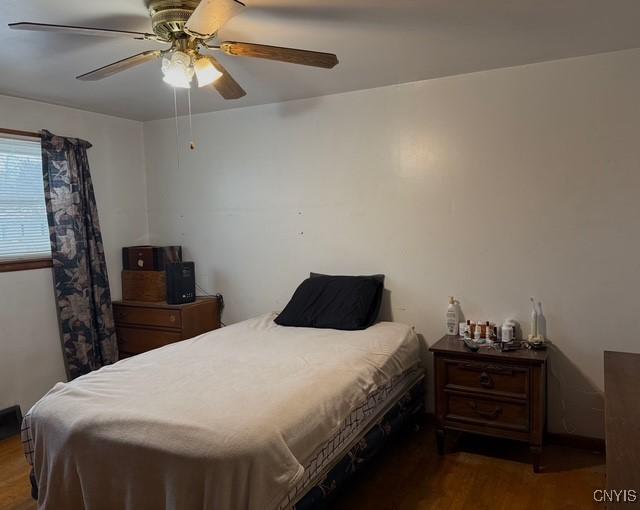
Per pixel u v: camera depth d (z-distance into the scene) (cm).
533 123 282
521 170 287
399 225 324
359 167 334
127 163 407
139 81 295
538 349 268
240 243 386
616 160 264
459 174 303
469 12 204
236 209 385
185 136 401
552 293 283
